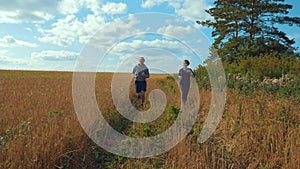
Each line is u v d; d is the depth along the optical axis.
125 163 5.81
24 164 4.85
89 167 5.87
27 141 5.38
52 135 5.72
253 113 7.92
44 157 5.14
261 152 5.62
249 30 30.05
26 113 7.68
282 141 5.93
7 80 22.42
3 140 5.49
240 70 20.23
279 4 29.77
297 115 8.23
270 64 19.50
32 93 12.72
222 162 5.28
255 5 29.86
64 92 12.90
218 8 31.78
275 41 28.86
